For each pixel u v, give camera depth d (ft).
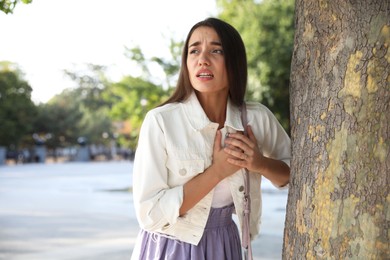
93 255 22.12
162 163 7.01
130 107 55.93
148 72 55.77
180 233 7.05
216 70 7.15
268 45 45.19
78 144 174.19
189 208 6.85
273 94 46.03
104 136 184.14
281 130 7.91
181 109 7.18
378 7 5.44
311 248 5.77
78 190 55.93
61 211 37.78
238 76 7.39
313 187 5.79
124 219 33.37
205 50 7.19
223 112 7.57
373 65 5.41
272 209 36.91
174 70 54.19
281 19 45.55
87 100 217.77
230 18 48.73
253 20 46.06
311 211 5.81
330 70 5.69
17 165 132.05
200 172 7.02
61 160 175.52
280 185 7.57
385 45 5.40
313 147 5.82
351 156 5.47
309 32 5.97
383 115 5.36
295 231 6.06
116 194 51.16
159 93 55.01
